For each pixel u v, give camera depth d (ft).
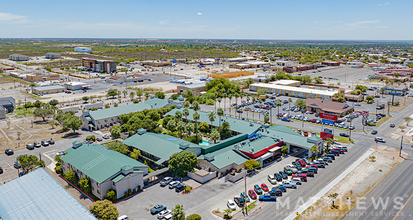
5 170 337.72
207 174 312.50
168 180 308.40
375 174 328.29
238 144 387.55
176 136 436.76
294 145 392.27
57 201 231.71
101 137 455.63
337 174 329.31
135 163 311.27
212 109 647.56
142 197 278.87
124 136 445.37
